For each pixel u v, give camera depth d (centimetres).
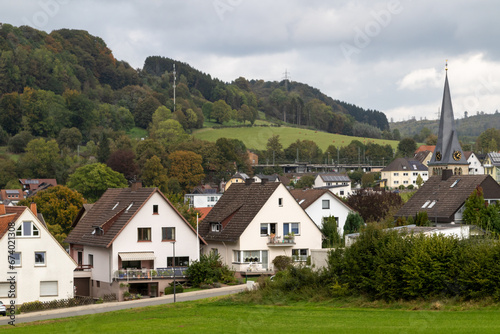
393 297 4697
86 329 4034
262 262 7688
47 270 6719
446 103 19050
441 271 4538
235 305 5047
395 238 4866
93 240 7456
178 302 5428
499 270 4303
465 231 5856
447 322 3794
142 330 3894
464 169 19088
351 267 4978
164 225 7325
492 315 3972
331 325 3897
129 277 6912
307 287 5241
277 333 3672
